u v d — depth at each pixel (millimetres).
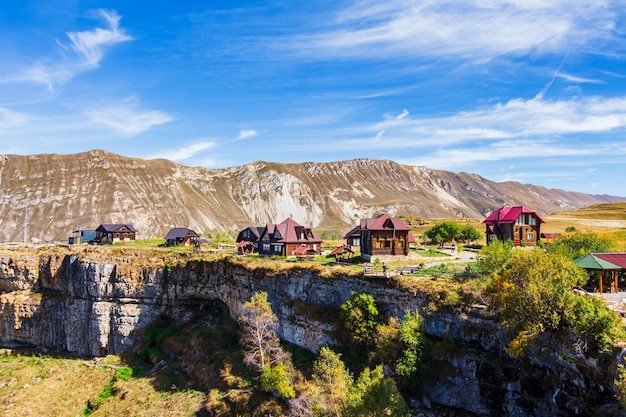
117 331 76125
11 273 86312
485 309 38625
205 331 67438
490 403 37031
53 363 73688
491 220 83500
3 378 68125
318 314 52688
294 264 60000
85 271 79500
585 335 30312
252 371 52031
